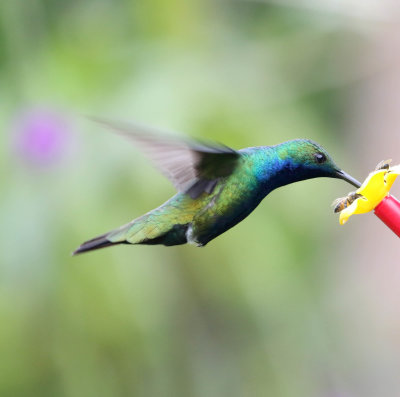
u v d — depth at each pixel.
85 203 9.41
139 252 9.59
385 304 11.05
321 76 10.86
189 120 9.70
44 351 9.62
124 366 9.87
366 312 11.12
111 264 9.41
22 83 10.05
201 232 6.91
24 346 9.55
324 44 10.94
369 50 10.91
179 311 10.04
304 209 9.95
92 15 10.62
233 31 11.00
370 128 10.98
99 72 10.15
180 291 9.88
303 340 10.96
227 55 10.70
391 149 10.77
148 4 10.67
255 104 10.16
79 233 9.34
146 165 9.45
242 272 9.84
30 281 9.35
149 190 9.41
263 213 9.91
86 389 9.80
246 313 10.34
